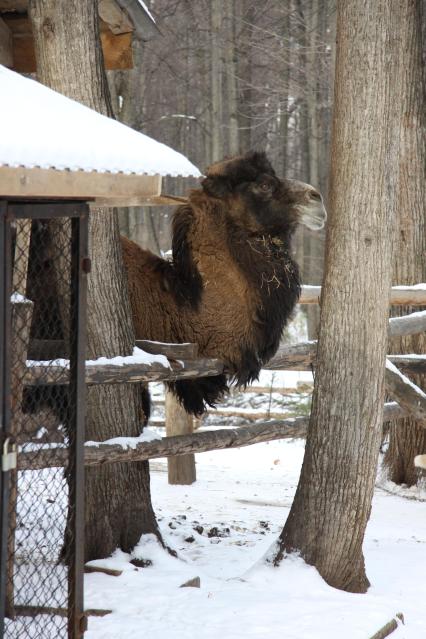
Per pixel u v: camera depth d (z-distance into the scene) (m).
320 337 7.81
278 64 30.86
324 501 7.69
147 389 8.73
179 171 5.19
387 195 7.51
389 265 7.61
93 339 7.72
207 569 8.38
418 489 13.49
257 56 33.25
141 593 7.04
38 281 6.70
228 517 11.27
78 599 5.57
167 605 6.81
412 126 13.84
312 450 7.80
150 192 5.09
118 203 5.65
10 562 5.94
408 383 11.00
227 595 7.12
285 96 32.16
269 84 33.38
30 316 5.67
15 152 4.36
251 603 6.91
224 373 8.58
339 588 7.70
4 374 4.77
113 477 7.95
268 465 15.89
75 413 5.47
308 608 6.86
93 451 7.36
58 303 6.72
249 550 9.16
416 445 13.70
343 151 7.50
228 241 8.38
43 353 6.76
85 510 7.92
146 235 30.44
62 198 5.25
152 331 8.52
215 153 29.62
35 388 6.44
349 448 7.64
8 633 5.71
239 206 8.40
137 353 7.88
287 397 22.61
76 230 5.39
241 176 8.40
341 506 7.66
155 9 31.03
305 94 29.72
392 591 7.95
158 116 37.03
